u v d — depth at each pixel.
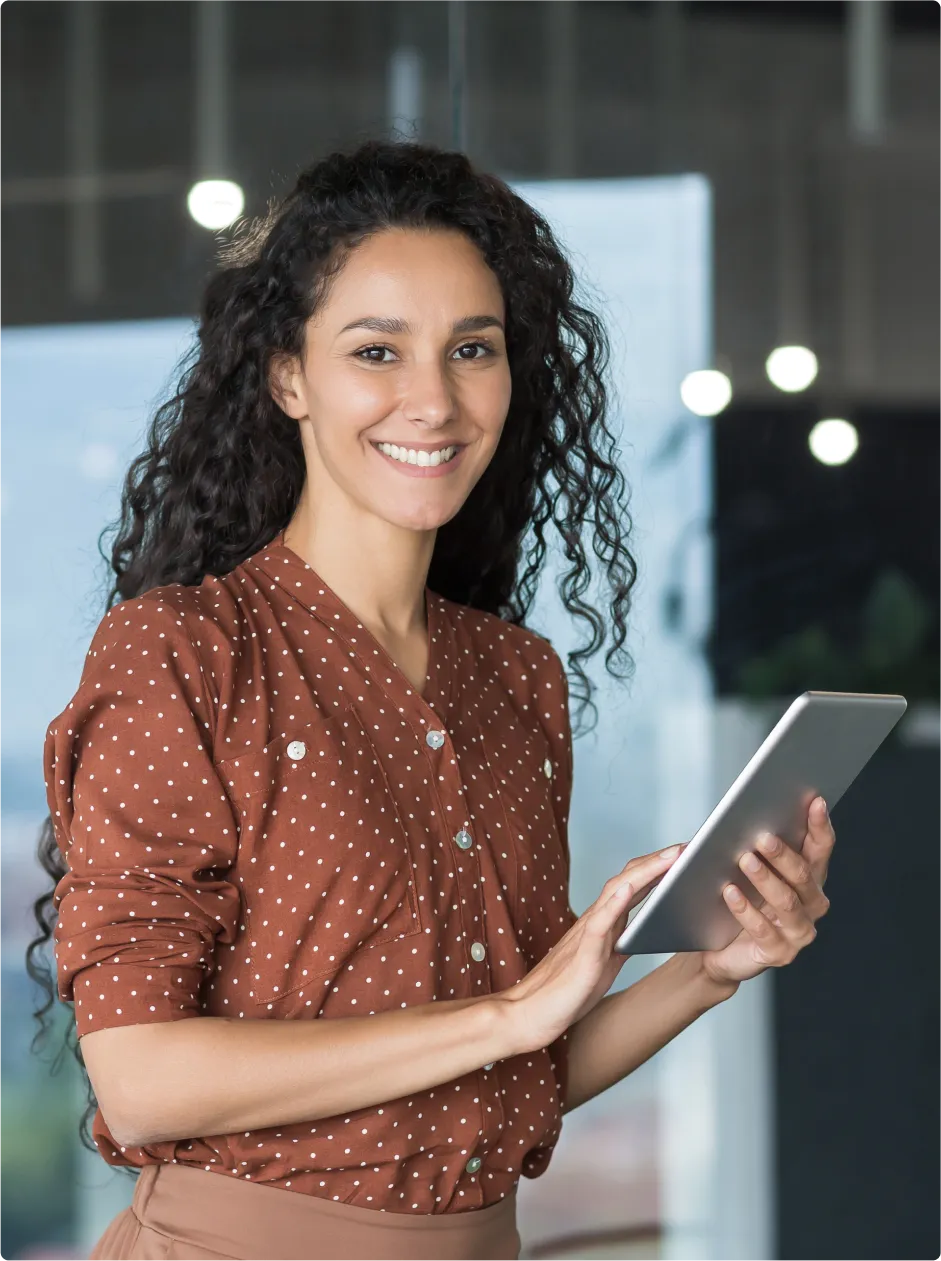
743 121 2.81
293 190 1.39
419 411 1.26
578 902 2.70
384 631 1.35
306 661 1.30
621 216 2.78
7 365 2.54
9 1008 2.45
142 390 2.55
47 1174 2.47
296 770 1.23
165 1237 1.21
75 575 2.48
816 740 1.13
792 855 1.20
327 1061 1.12
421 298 1.27
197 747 1.20
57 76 2.59
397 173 1.32
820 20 2.84
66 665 2.46
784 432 2.80
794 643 2.77
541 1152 1.36
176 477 1.49
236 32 2.63
